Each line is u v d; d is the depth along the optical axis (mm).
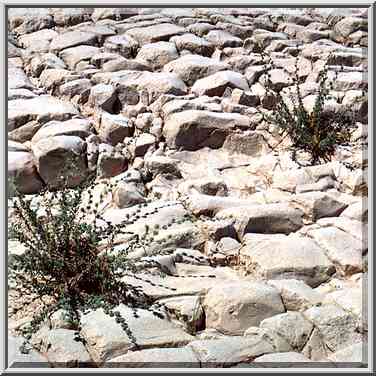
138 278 3869
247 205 4559
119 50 6207
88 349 3496
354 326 3666
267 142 5363
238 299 3752
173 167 5035
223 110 5539
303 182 4836
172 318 3758
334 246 4203
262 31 6645
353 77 5828
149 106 5566
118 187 4695
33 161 4930
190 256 4195
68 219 3928
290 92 5492
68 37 6402
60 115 5285
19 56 6227
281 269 4047
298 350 3590
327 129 5312
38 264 3850
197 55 6145
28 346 3529
